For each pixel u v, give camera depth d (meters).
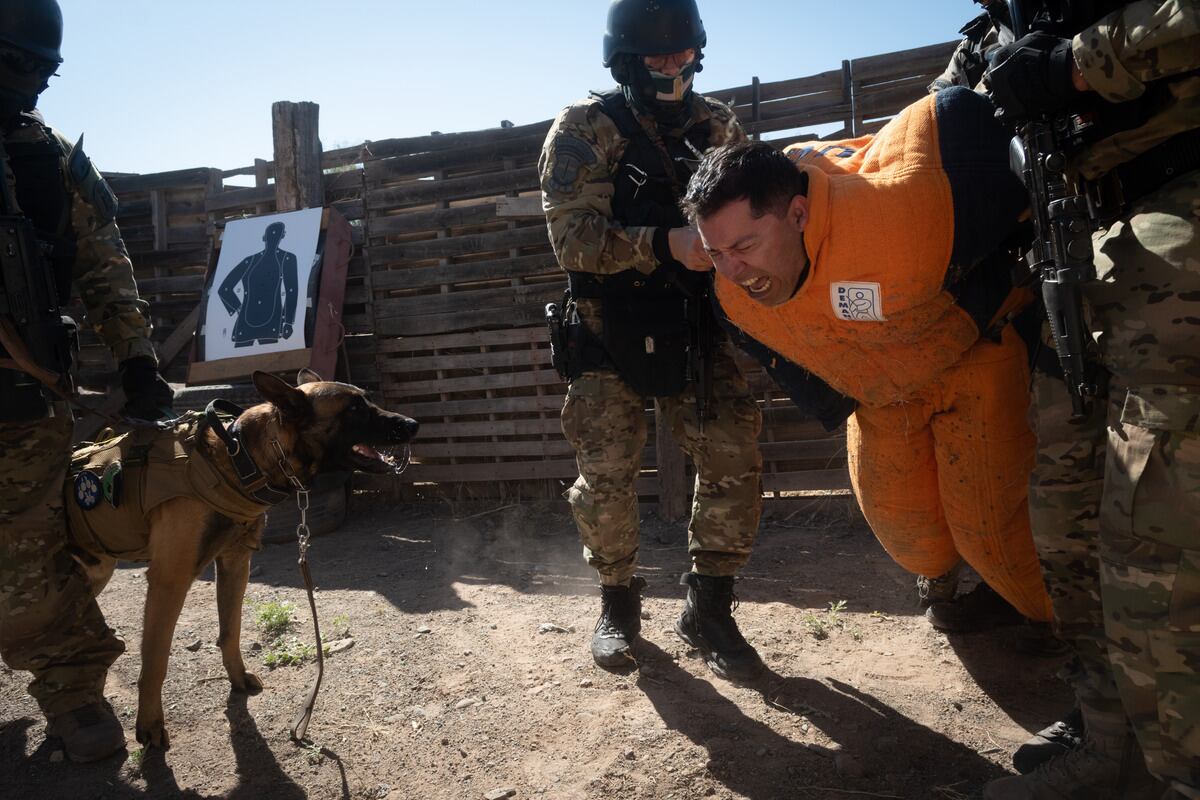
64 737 2.88
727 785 2.49
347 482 6.06
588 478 3.30
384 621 4.02
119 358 3.27
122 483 2.94
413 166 6.24
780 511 5.40
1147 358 1.80
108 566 3.26
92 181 3.23
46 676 2.92
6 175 2.86
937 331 2.36
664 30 3.01
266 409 3.13
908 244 2.17
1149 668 1.80
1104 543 1.89
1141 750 2.00
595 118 3.13
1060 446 2.16
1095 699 2.12
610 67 3.15
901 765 2.54
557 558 4.92
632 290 3.15
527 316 5.92
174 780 2.75
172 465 2.94
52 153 3.05
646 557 4.87
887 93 5.04
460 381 6.13
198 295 6.95
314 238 6.28
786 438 5.33
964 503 2.64
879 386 2.48
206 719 3.12
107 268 3.23
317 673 3.46
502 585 4.48
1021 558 2.68
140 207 7.09
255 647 3.75
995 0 2.32
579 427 3.30
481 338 6.05
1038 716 2.78
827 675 3.14
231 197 6.88
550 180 3.10
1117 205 1.93
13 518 2.87
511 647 3.61
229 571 3.23
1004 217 2.21
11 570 2.85
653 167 3.12
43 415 2.87
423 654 3.59
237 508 2.96
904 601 3.82
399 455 6.23
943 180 2.17
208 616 4.16
